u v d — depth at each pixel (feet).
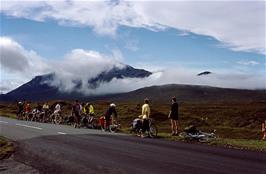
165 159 60.44
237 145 78.33
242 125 330.13
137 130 105.60
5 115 247.50
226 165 55.06
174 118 100.99
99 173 52.03
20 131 111.86
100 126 134.72
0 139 90.84
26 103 208.54
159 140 88.74
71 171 55.01
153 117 238.48
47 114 181.16
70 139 89.71
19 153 72.49
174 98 101.35
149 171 51.19
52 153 69.92
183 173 49.55
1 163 64.49
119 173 50.93
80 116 140.15
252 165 55.21
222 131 195.11
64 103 292.81
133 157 62.85
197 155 64.59
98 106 340.59
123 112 269.03
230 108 484.33
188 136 90.33
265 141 86.89
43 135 99.45
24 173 56.13
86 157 64.23
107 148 73.97
